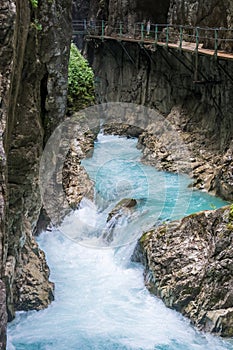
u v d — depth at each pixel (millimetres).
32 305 8016
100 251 10047
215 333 7738
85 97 13586
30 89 7812
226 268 7953
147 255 9172
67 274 9359
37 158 8055
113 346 7605
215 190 13422
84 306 8508
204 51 15141
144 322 8195
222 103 15438
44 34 8703
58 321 8047
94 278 9312
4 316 4781
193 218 9016
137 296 8844
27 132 7672
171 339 7781
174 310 8352
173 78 18516
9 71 6035
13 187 7504
